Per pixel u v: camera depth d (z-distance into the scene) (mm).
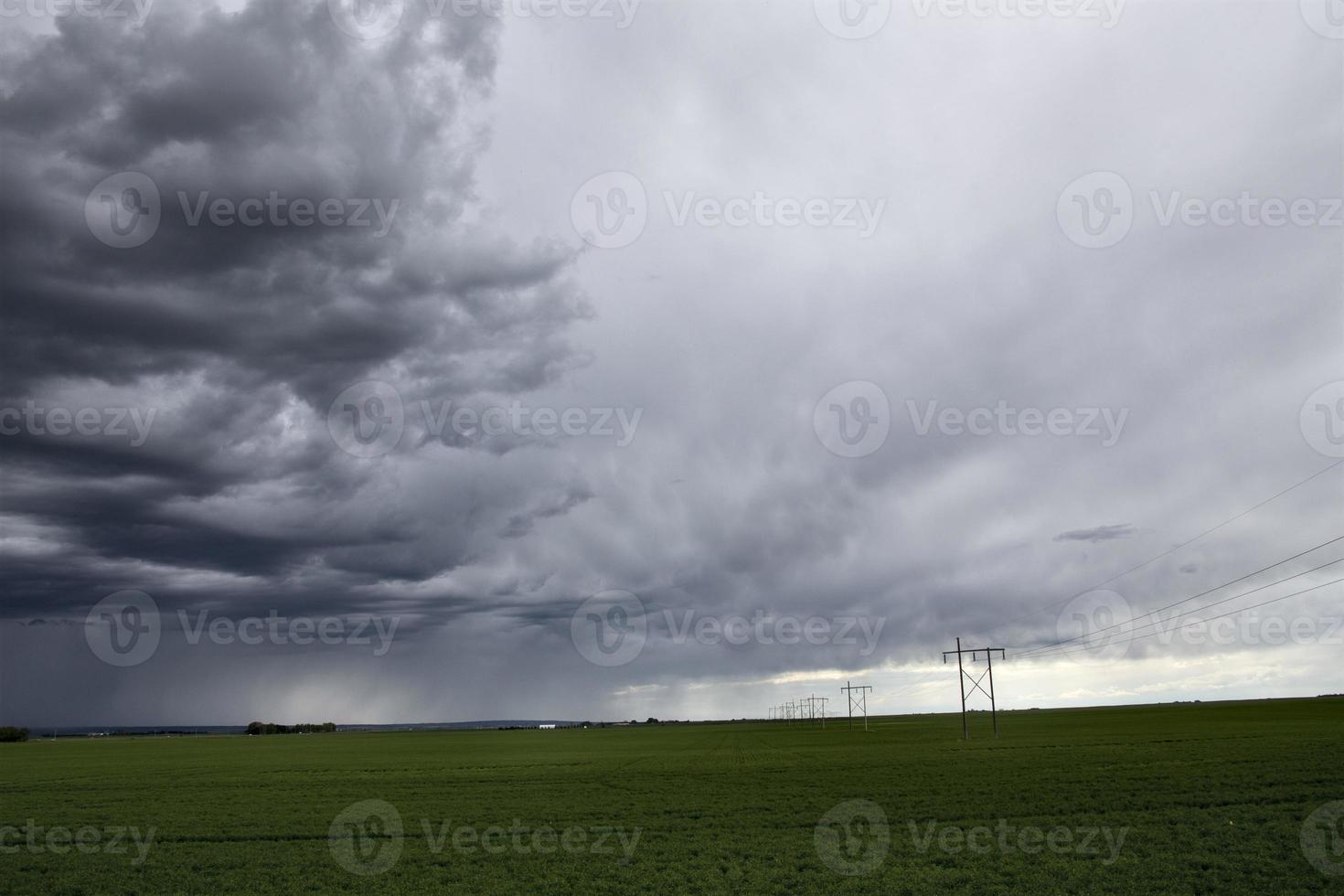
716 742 114750
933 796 39406
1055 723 132875
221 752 112188
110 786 55719
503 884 24938
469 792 48312
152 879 26484
